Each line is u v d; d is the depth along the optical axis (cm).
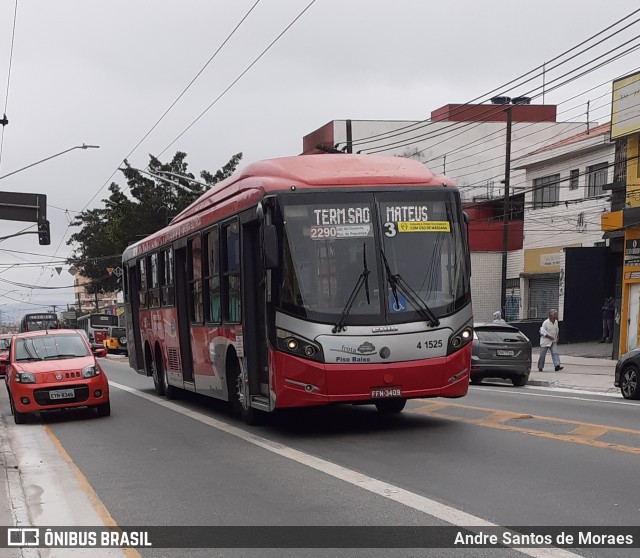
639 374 1559
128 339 2291
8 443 1248
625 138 2680
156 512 741
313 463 917
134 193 5334
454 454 926
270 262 1022
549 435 1039
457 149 5147
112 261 6066
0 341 3341
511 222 4316
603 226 2620
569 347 3259
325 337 1024
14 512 755
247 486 821
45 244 2523
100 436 1275
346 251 1052
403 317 1045
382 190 1077
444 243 1087
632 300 2561
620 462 850
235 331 1216
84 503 796
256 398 1150
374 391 1034
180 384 1648
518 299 4181
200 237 1428
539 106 5319
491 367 2023
